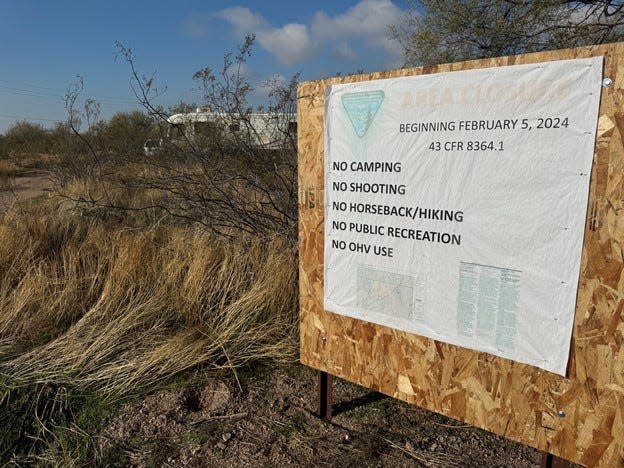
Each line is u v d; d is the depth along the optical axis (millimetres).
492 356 2166
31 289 4258
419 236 2279
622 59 1690
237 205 5406
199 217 5672
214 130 5738
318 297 2775
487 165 2023
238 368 3525
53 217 6402
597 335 1885
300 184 2732
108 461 2611
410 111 2211
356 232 2512
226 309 3992
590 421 1951
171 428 2877
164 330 3865
